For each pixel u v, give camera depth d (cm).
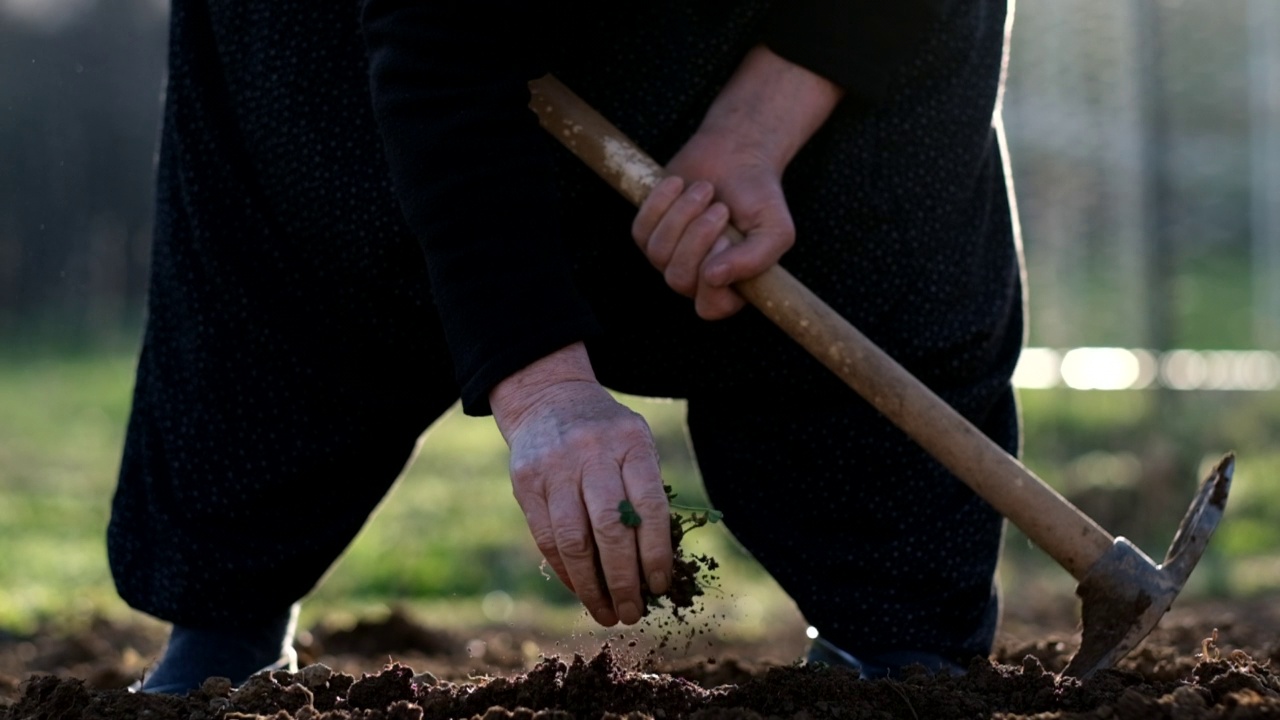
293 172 262
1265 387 995
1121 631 236
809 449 270
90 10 1816
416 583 718
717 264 238
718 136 251
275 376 267
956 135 263
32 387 1753
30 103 1805
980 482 238
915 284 266
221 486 269
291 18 259
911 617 267
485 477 1036
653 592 196
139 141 1877
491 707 213
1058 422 946
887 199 262
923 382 270
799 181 260
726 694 227
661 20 254
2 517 884
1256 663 241
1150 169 917
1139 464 837
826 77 252
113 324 1994
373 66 213
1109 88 1030
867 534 271
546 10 215
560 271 207
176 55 273
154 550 276
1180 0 1158
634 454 196
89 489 1030
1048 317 1072
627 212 260
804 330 241
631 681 225
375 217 256
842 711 221
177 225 273
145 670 291
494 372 201
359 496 277
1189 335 1499
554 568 199
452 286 204
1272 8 1270
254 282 267
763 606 641
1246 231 1478
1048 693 225
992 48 270
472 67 208
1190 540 237
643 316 267
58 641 483
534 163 209
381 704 228
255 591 272
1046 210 1066
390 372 269
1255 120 1280
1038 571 743
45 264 1941
